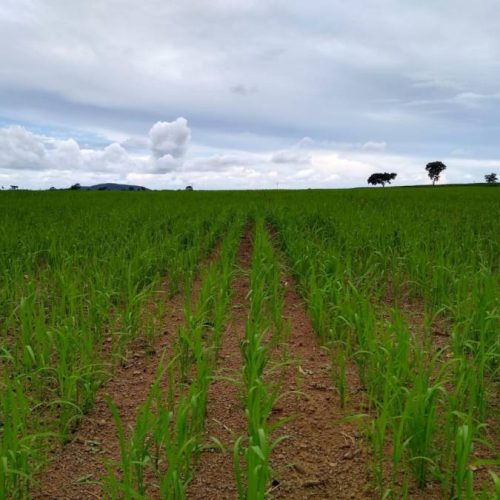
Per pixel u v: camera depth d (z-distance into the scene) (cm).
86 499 315
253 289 675
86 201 2667
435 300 698
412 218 1489
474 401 381
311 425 406
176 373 502
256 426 301
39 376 462
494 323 500
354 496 320
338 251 891
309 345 582
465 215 1639
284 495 322
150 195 3553
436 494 317
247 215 1919
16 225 1311
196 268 930
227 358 540
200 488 325
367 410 428
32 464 347
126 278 745
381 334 513
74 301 597
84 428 400
